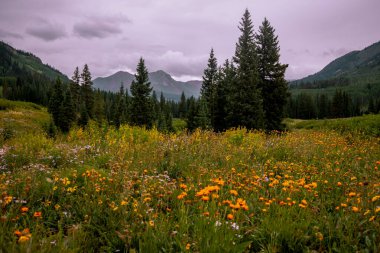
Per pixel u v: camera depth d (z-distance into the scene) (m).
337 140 11.28
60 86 60.66
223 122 36.88
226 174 5.54
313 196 4.62
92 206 4.07
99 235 3.61
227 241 2.96
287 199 4.01
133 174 5.34
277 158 8.45
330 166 6.98
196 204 4.07
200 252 2.87
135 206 3.86
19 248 2.62
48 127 26.97
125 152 7.82
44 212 4.06
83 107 57.06
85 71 76.06
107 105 111.12
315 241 3.30
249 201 4.34
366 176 5.59
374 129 16.12
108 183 4.90
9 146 9.74
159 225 3.39
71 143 10.33
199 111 35.72
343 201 4.39
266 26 30.86
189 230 3.52
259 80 29.62
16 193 4.48
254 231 3.40
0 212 3.44
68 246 3.02
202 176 5.76
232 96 29.80
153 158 7.05
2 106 70.19
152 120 45.34
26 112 69.25
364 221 3.39
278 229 3.39
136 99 44.22
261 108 27.97
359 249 3.14
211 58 45.06
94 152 8.30
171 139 9.81
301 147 9.43
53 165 7.30
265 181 5.41
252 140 11.25
